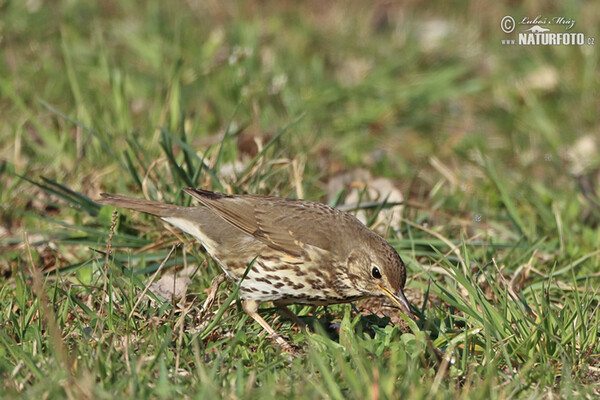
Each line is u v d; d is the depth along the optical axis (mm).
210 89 17531
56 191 12289
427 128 18000
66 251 11992
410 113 18297
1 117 16094
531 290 10633
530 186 14914
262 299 10102
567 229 12977
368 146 16844
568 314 9539
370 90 18359
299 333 9898
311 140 16406
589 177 15648
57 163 14164
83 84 17516
